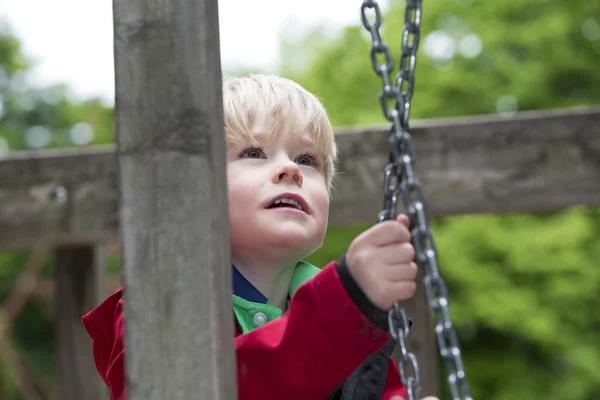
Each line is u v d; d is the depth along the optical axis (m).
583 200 4.00
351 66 13.12
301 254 1.96
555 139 4.02
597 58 12.67
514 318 10.84
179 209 1.46
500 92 12.30
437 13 12.84
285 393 1.58
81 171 4.40
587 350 11.12
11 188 4.44
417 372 1.49
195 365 1.44
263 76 2.18
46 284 11.05
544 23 12.54
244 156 2.02
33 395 11.11
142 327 1.46
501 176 4.04
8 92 15.68
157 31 1.48
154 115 1.48
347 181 4.10
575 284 11.10
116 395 1.84
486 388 11.86
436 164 4.08
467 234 11.13
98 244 4.55
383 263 1.50
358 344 1.54
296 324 1.56
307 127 2.07
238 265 2.01
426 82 12.42
